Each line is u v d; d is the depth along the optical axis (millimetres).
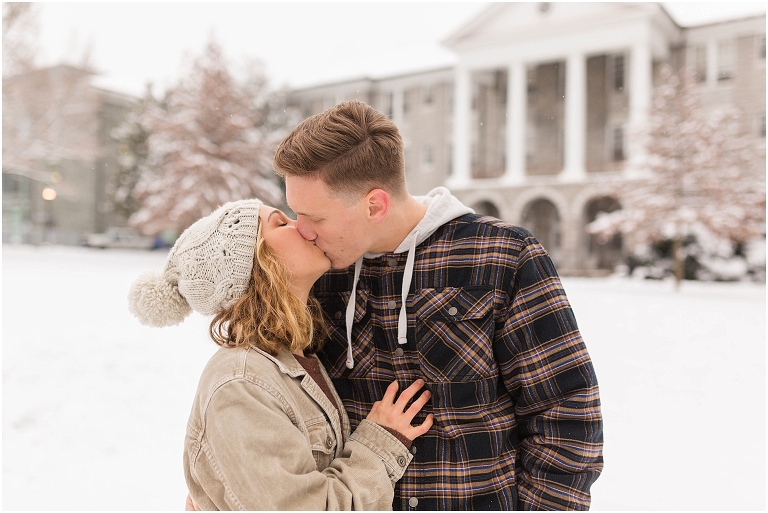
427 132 26953
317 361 1346
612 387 4816
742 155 16484
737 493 2777
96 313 8148
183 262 1191
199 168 23938
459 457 1234
